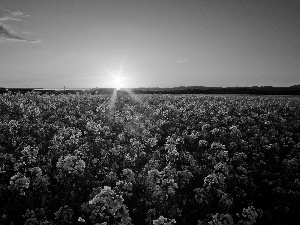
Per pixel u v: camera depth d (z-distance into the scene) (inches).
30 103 1046.4
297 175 408.5
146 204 284.4
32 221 232.4
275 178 391.2
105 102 1246.3
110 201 215.5
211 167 399.2
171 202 291.9
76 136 490.0
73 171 289.1
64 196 281.0
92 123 505.7
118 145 447.2
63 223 239.8
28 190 283.6
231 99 1855.3
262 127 812.6
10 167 327.9
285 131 726.5
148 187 308.8
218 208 291.3
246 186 352.5
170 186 285.0
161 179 305.0
